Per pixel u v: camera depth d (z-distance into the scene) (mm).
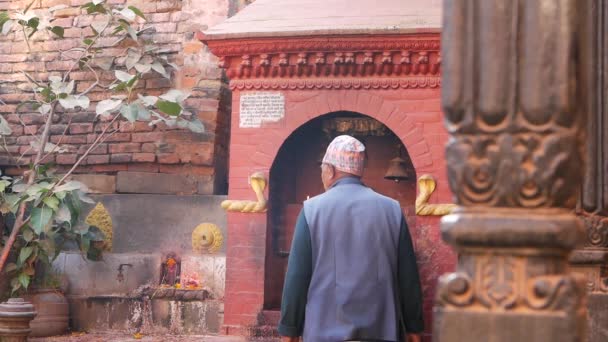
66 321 7637
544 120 1799
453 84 1844
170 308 7504
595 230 3885
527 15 1805
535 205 1822
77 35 8703
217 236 7680
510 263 1814
